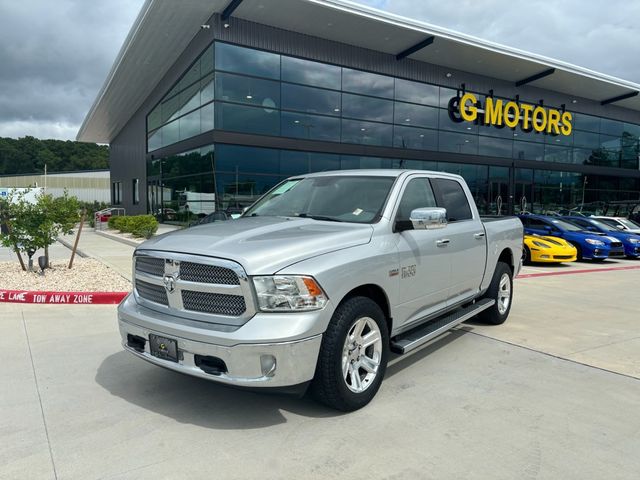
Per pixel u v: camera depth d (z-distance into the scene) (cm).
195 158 2036
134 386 407
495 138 2647
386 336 388
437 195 504
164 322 344
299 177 533
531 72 2534
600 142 3191
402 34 1998
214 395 390
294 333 312
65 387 404
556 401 386
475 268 545
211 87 1838
